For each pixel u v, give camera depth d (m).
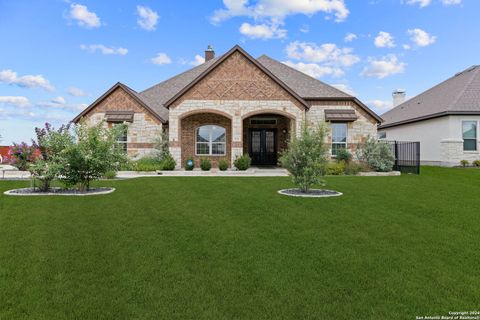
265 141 23.89
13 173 17.30
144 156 20.86
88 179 11.52
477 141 22.81
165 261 5.01
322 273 4.61
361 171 18.50
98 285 4.20
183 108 20.31
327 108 21.16
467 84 24.67
